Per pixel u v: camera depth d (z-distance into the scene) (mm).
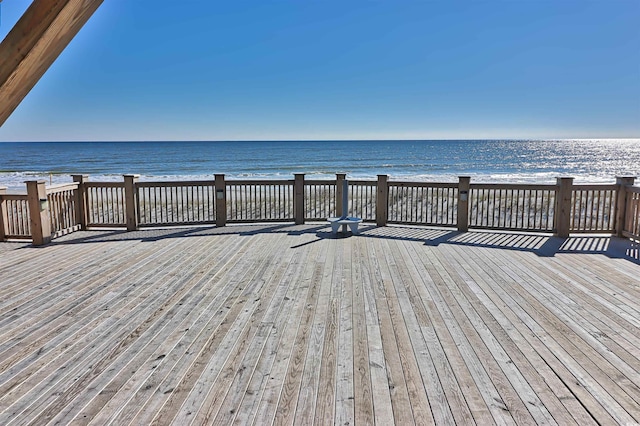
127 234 6285
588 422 1765
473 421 1778
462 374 2195
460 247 5316
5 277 4109
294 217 7070
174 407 1896
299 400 1951
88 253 5109
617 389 2035
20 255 5023
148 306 3275
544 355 2408
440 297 3441
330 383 2109
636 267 4344
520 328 2803
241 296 3498
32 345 2590
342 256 4863
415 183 6617
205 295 3533
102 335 2732
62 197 6234
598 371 2217
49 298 3484
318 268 4355
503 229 6254
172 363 2340
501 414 1830
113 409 1880
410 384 2096
